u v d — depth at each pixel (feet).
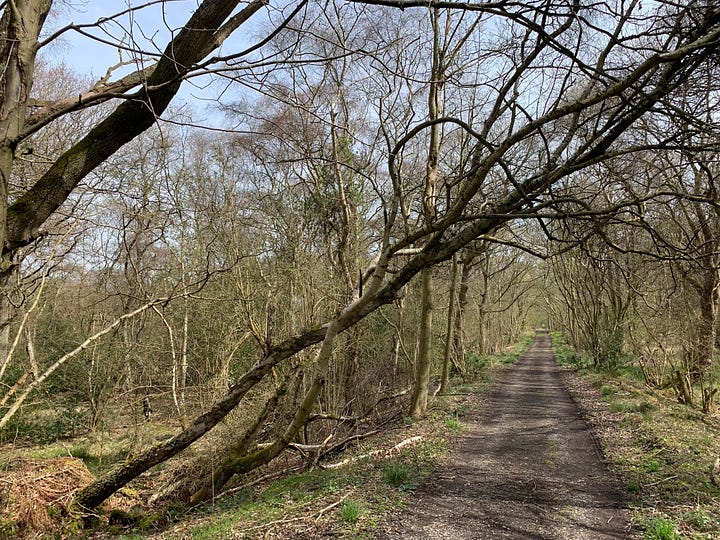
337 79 40.83
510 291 144.05
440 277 69.92
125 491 30.09
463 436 35.99
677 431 33.86
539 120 16.06
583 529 19.13
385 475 25.53
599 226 18.95
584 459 29.73
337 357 42.11
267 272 41.32
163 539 21.03
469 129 17.37
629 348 80.94
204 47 13.30
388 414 47.83
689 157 19.20
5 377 41.52
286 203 44.27
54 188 12.42
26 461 28.50
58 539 23.68
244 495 26.73
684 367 52.85
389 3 13.17
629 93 19.51
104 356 41.16
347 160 44.42
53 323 45.14
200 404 39.55
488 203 24.08
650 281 51.11
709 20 16.21
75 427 47.32
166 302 24.35
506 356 114.73
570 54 14.65
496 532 18.85
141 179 34.09
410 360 54.08
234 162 46.14
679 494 21.80
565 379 74.28
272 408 29.73
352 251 46.85
